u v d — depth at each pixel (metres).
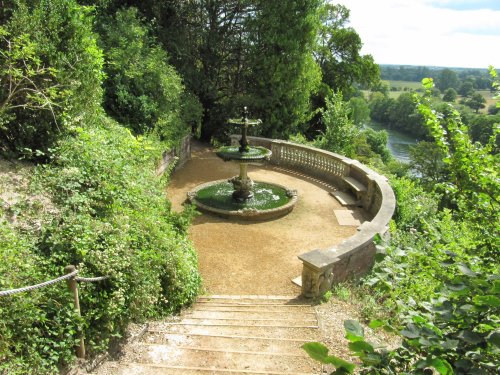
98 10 13.16
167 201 8.18
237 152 11.01
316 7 18.48
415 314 2.17
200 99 19.84
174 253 5.78
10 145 6.08
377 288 2.98
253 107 19.42
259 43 18.53
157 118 13.10
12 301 3.15
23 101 6.03
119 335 3.96
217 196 11.83
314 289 6.45
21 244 3.97
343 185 12.99
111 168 6.24
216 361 4.04
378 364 1.78
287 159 15.84
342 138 20.98
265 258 8.36
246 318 5.55
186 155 16.34
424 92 3.93
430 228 4.67
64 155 5.92
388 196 9.82
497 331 1.68
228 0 18.16
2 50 5.49
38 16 6.06
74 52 6.74
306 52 18.89
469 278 2.01
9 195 5.04
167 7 17.64
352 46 28.97
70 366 3.40
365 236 7.50
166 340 4.56
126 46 12.51
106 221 5.10
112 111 12.16
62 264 4.17
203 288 6.99
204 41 18.81
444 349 1.69
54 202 5.18
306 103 20.28
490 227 3.28
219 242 9.04
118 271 4.31
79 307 3.67
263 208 10.86
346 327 1.77
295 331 4.91
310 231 9.83
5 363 2.86
